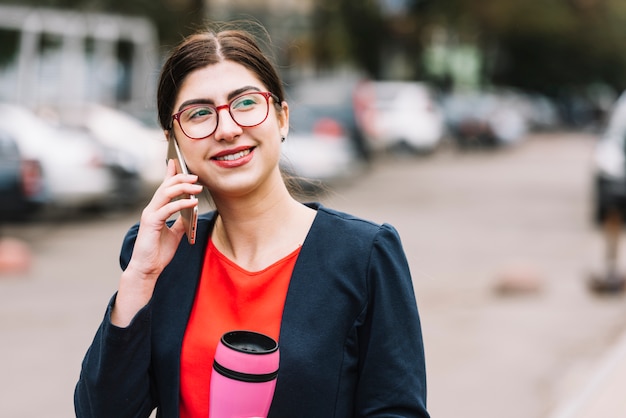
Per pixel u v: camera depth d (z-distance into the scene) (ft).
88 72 58.65
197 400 6.51
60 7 56.95
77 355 21.06
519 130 108.99
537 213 48.85
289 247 6.77
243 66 6.73
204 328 6.61
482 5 146.82
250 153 6.66
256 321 6.53
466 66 166.61
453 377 19.65
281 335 6.39
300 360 6.32
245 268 6.76
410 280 6.77
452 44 154.71
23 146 37.06
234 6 87.20
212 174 6.68
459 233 41.06
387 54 129.80
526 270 29.07
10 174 35.68
